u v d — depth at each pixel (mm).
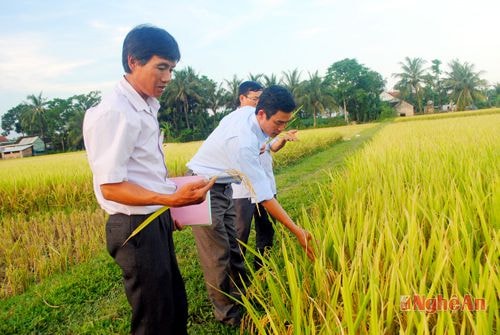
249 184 2174
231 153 2867
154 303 2109
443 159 5742
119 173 1804
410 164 5633
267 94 2670
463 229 2336
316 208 3857
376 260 2004
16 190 9500
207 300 3656
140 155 1994
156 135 2086
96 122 1800
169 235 2303
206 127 65062
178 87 61750
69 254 5273
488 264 1712
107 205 2043
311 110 59719
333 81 72062
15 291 4391
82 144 69312
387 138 13539
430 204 3100
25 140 77938
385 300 1940
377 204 3273
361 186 4215
